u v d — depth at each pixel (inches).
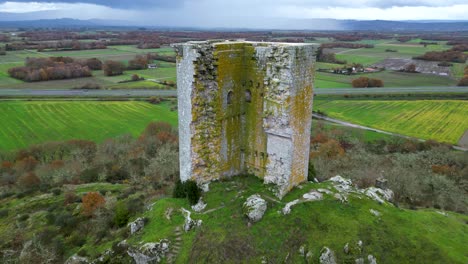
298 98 1032.2
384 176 1818.4
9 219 1542.8
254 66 1070.4
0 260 1232.2
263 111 1074.7
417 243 902.4
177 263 901.8
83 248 1147.9
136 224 1046.4
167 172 2012.8
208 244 909.2
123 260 979.3
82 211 1487.5
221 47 1024.9
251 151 1162.0
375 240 891.4
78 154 2327.8
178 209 1059.3
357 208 1007.6
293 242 889.5
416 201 1627.7
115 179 2069.4
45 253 1205.1
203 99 1043.3
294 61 980.6
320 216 952.9
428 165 2251.5
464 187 1990.7
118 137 2576.3
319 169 1977.1
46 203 1672.0
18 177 2081.7
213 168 1120.8
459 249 916.6
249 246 890.7
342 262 836.0
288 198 1030.4
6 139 2544.3
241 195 1055.6
